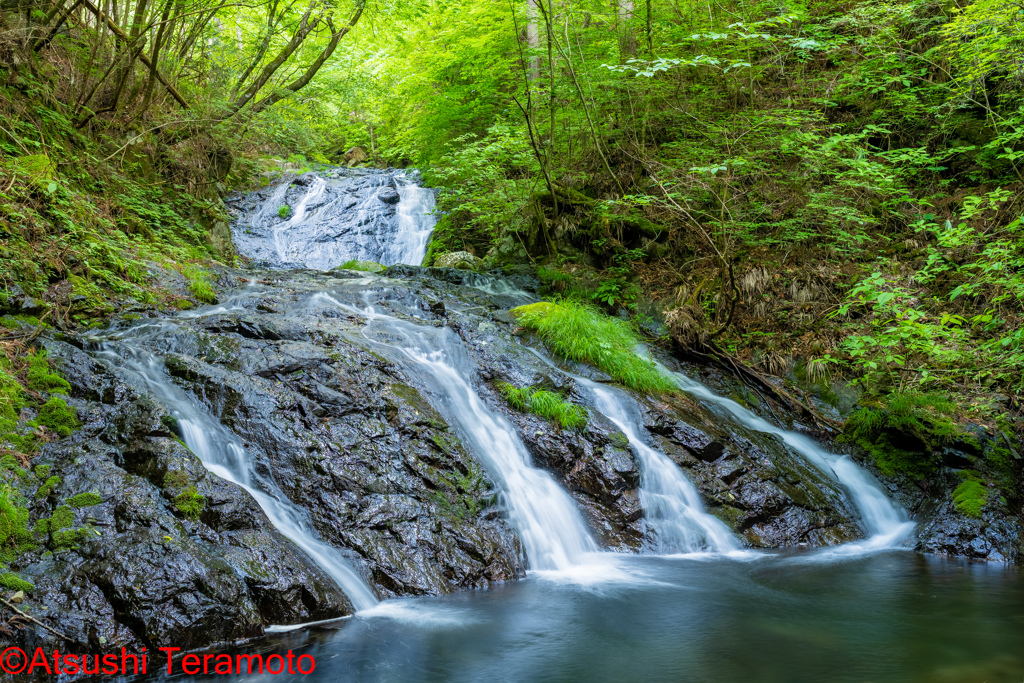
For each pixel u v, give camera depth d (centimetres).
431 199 1612
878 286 805
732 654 393
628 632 425
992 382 812
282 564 423
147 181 1089
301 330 675
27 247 659
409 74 1584
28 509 405
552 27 1162
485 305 943
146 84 1147
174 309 747
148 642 355
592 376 788
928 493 712
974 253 938
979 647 404
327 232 1447
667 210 1151
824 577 546
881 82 1196
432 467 559
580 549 590
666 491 650
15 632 336
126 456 461
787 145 977
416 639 403
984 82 1102
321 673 357
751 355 942
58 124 905
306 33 1359
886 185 973
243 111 1305
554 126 1209
